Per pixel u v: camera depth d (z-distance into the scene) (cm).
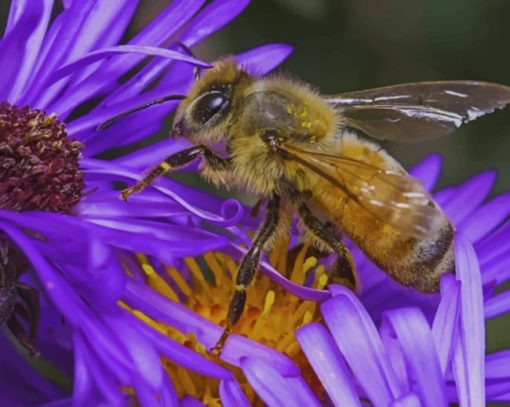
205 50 13
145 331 10
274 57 11
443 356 10
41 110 11
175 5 11
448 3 14
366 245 11
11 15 11
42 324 11
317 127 11
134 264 11
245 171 11
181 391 11
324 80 14
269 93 11
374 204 11
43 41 11
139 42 11
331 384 10
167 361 11
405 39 14
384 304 11
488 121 14
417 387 10
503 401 11
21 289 10
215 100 11
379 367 10
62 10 11
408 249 11
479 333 11
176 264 11
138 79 11
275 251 11
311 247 11
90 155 11
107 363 10
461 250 11
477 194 12
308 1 13
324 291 11
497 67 14
